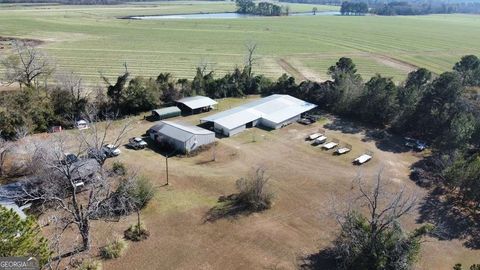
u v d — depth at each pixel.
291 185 58.59
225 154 68.06
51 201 48.53
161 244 44.38
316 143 73.81
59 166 45.59
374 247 39.84
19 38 172.62
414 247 40.31
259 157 67.56
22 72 92.50
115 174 56.19
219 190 56.38
